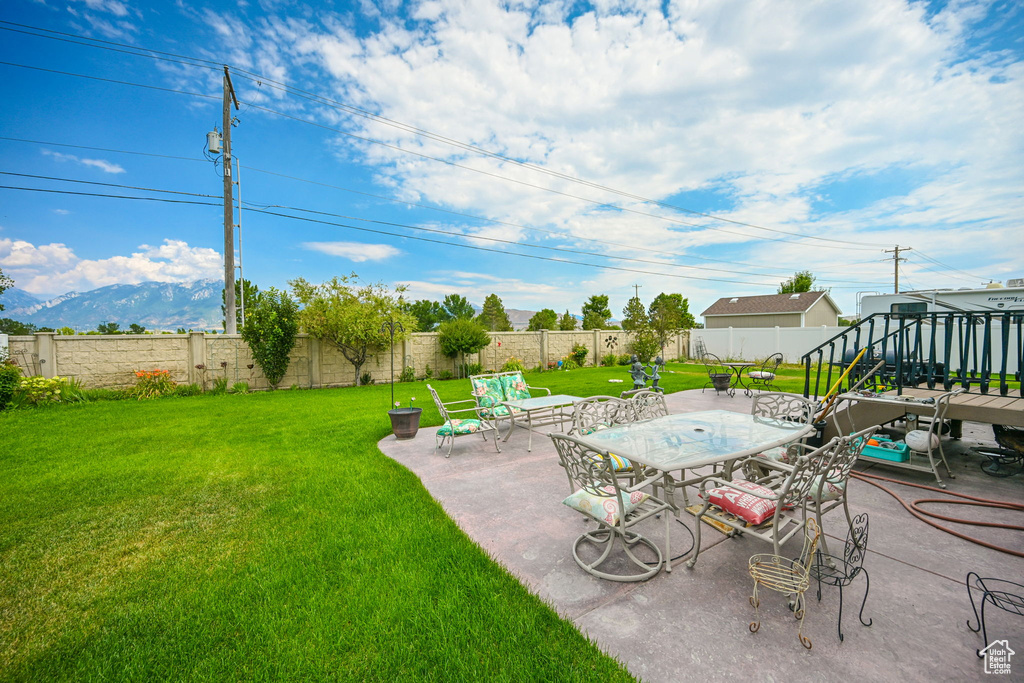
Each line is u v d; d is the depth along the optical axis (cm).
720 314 2711
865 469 425
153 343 1048
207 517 342
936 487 370
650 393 449
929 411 385
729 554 270
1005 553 260
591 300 3369
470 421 538
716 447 268
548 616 210
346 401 961
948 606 210
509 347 1712
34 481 429
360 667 179
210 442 583
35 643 200
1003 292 771
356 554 278
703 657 180
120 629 209
